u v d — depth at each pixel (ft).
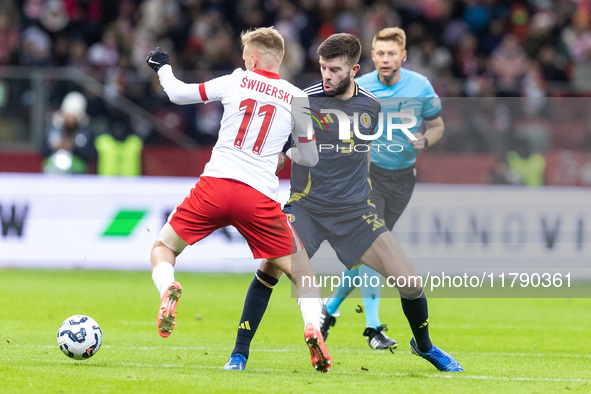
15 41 176.86
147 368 65.41
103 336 86.28
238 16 193.16
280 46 63.67
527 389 60.70
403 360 75.66
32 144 148.87
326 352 60.13
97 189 148.77
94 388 56.03
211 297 121.70
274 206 61.93
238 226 62.03
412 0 200.95
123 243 148.66
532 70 185.68
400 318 108.37
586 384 64.18
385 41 83.56
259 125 61.62
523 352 83.56
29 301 110.73
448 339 92.02
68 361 68.33
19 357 70.08
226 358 73.46
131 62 179.42
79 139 148.97
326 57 67.87
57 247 147.23
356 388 58.34
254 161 61.52
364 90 70.44
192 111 156.87
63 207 147.74
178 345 81.92
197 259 150.00
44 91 149.59
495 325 103.81
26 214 146.92
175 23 188.44
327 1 193.67
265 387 57.67
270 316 107.04
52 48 183.01
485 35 201.46
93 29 185.68
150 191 150.71
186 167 153.99
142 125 153.79
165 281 60.08
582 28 203.00
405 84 84.99
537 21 197.88
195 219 61.67
